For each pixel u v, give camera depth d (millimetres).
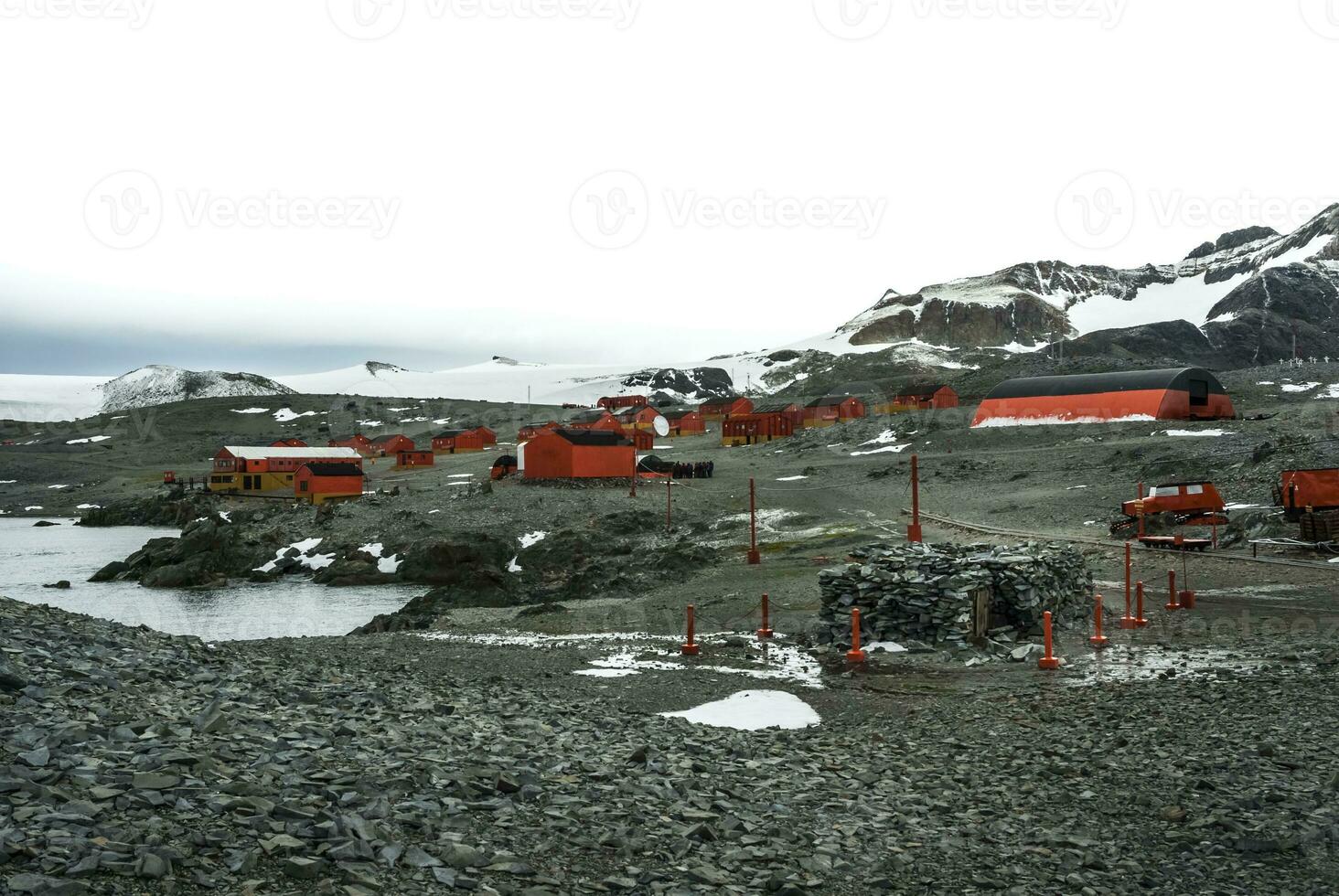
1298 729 15547
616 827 9633
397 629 40750
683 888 8352
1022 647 24656
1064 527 56000
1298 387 122688
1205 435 80375
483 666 23344
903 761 14344
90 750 9109
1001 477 76500
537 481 95125
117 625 17891
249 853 7340
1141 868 9969
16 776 8008
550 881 8086
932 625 26328
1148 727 16234
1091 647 25500
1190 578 37219
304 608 59219
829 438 115000
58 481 163750
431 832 8672
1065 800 12273
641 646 27234
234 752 9914
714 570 52875
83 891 6371
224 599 63406
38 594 66000
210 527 77938
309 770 9758
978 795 12523
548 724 14664
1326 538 41344
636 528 71812
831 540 57125
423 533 76312
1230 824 11016
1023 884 9391
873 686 21531
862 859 9766
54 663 12562
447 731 12836
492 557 68812
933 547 31859
